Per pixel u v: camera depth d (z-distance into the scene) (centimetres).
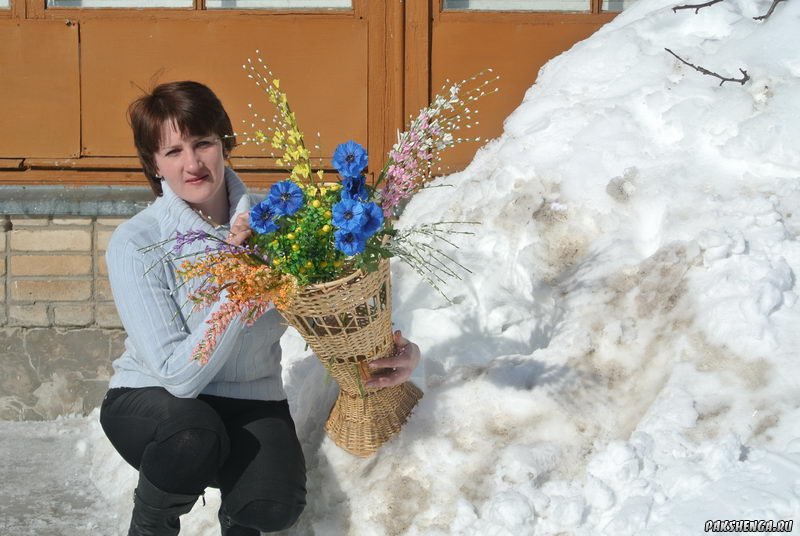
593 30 454
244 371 303
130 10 442
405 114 452
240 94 447
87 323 434
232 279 265
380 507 305
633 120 389
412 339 358
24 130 443
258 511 279
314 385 355
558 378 322
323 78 448
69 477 380
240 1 450
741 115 366
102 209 429
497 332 356
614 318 333
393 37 445
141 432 286
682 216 347
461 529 290
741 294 310
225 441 283
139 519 281
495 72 452
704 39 410
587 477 284
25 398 438
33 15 439
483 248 384
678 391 295
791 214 335
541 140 404
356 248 252
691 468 269
